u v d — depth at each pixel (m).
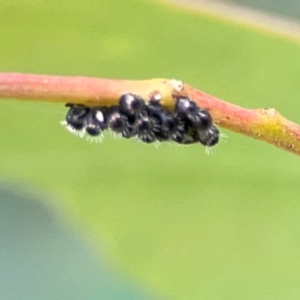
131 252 0.08
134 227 0.08
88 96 0.06
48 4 0.08
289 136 0.06
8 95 0.06
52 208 0.08
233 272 0.08
